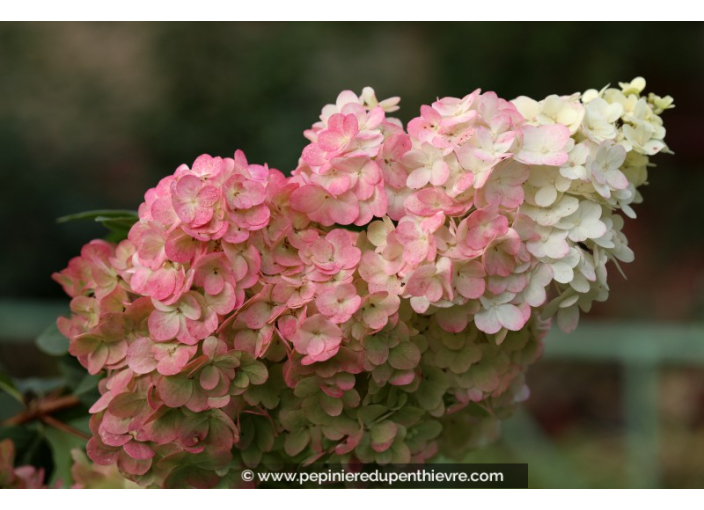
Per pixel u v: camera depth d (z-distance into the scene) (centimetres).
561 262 95
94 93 334
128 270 98
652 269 357
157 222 94
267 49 344
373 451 98
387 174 96
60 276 103
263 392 96
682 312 332
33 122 319
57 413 110
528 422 191
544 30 358
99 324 96
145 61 347
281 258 95
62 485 109
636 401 191
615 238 98
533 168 96
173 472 97
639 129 99
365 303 94
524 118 98
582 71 362
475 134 95
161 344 94
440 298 94
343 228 101
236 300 94
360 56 359
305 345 93
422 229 95
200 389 94
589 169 95
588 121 98
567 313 98
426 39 368
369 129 98
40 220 298
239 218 94
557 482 181
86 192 315
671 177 382
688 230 368
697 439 222
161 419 95
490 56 362
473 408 104
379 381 96
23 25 338
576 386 251
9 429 110
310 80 346
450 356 99
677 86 395
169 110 337
